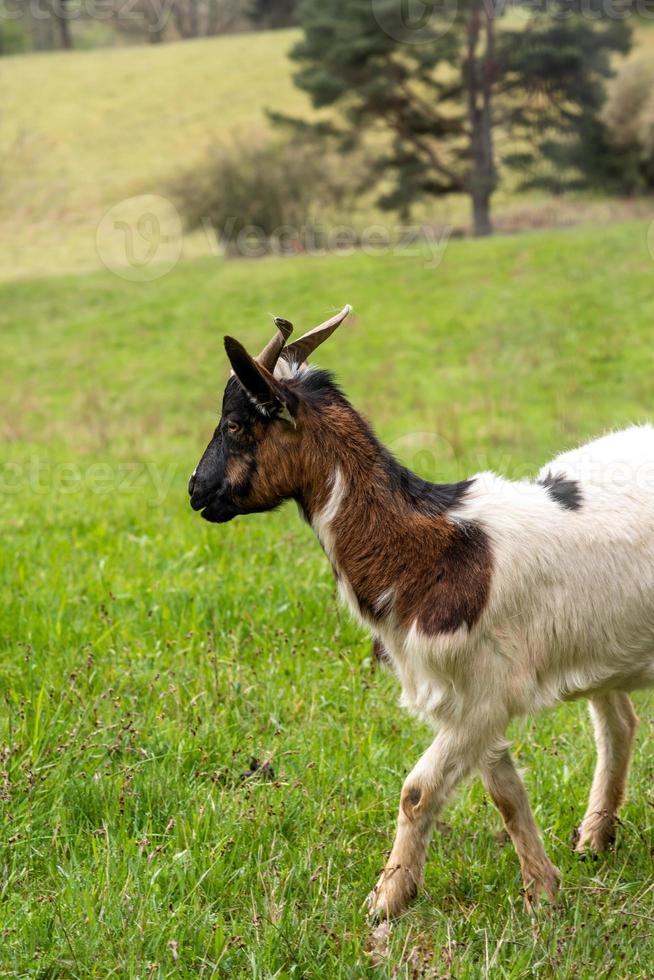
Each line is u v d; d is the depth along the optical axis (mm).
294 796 4410
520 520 4035
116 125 43156
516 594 3938
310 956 3521
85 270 30609
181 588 6633
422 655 3941
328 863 4020
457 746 3957
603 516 4086
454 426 15023
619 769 4461
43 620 5988
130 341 24328
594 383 18094
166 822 4246
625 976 3488
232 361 3811
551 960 3520
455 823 4504
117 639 5836
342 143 32188
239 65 48844
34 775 4297
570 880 4156
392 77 30953
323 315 24453
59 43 64938
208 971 3473
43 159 40688
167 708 5090
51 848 4008
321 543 4137
